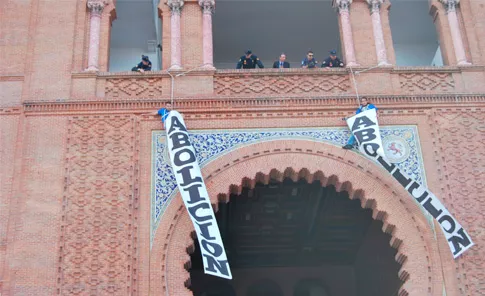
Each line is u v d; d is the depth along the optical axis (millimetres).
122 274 14859
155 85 17047
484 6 18266
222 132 16406
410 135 16484
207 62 17297
